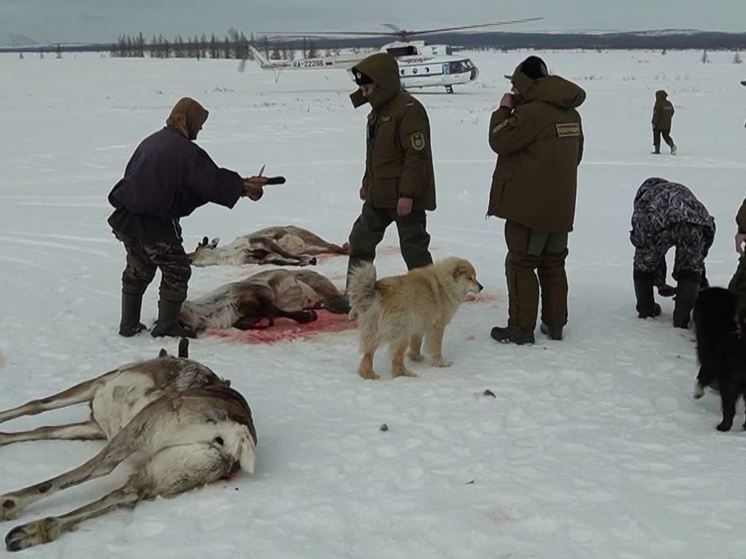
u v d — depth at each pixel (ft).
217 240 31.76
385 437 14.76
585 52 331.77
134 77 163.73
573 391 17.44
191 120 20.92
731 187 45.83
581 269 29.09
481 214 40.24
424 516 11.64
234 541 10.98
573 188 19.95
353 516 11.78
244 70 181.68
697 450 14.03
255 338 21.68
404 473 13.25
